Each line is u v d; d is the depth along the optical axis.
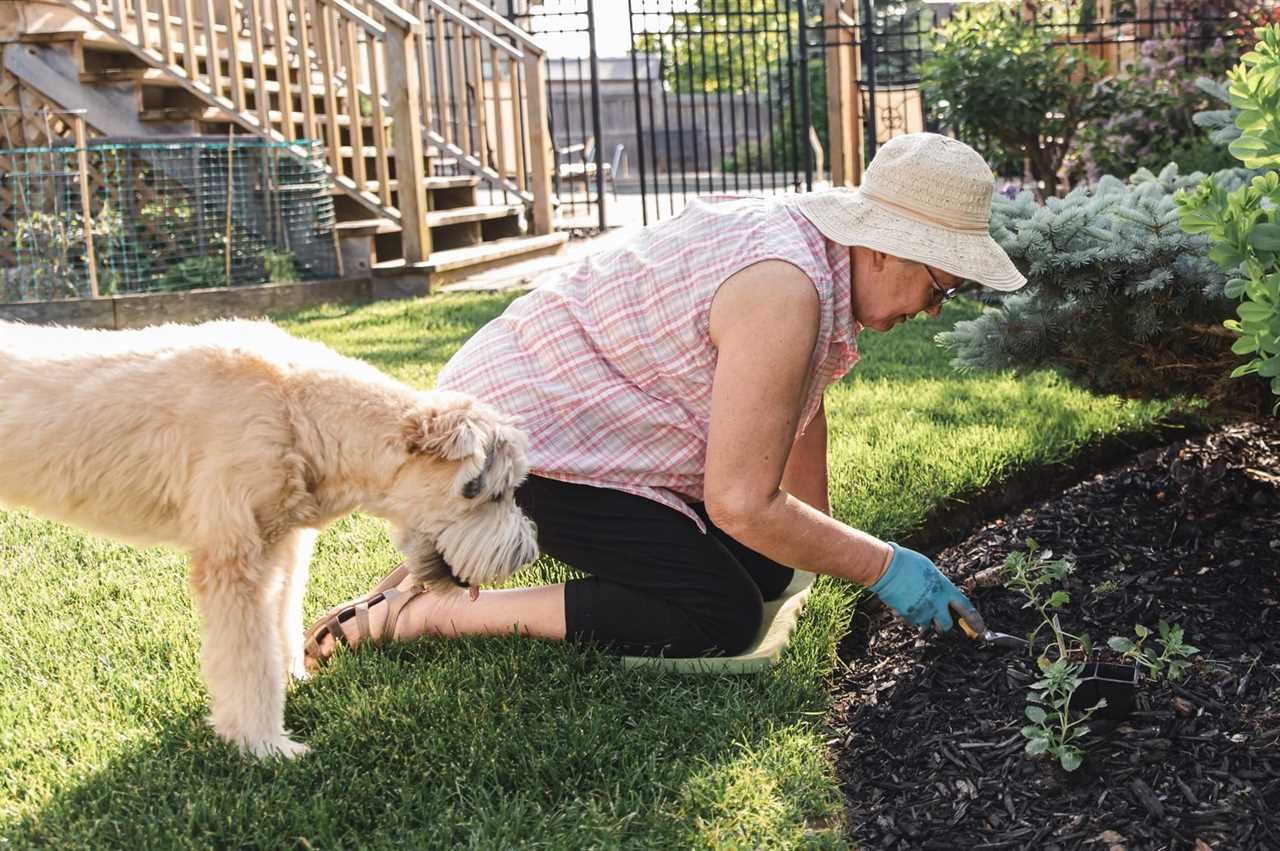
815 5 14.52
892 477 3.91
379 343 6.77
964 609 2.78
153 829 2.20
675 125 24.27
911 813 2.38
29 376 2.46
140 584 3.39
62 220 8.50
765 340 2.47
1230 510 3.62
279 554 2.53
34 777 2.42
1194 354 3.37
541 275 9.80
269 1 11.46
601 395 2.78
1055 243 3.22
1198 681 2.70
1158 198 3.51
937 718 2.69
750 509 2.52
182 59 9.81
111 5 9.32
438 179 10.63
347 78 9.45
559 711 2.64
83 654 2.94
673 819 2.28
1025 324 3.42
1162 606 3.08
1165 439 4.44
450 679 2.74
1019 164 9.11
